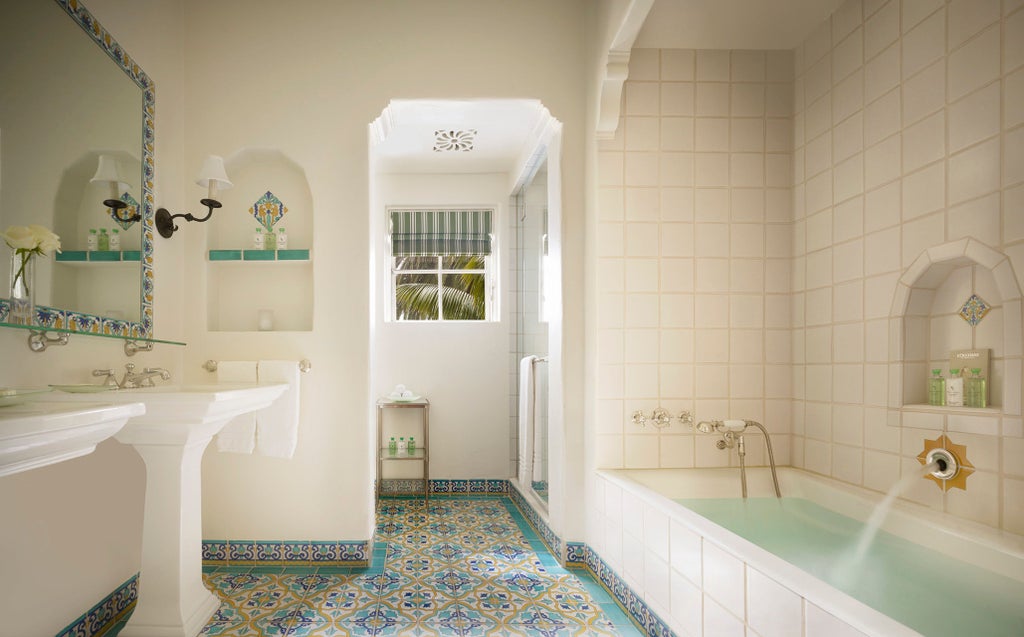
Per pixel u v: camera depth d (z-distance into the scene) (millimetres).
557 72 2951
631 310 2902
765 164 3002
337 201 2846
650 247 2926
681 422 2902
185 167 2809
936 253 2090
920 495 2195
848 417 2572
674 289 2930
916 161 2213
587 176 2973
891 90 2338
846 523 2381
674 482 2770
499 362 4723
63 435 1126
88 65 2037
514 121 3646
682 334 2926
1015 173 1825
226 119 2828
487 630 2186
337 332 2818
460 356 4707
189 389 2311
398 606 2383
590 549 2848
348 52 2873
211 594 2299
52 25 1837
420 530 3572
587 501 2908
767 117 3014
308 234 2969
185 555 2109
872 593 1728
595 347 2883
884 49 2377
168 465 2062
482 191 4820
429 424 4664
